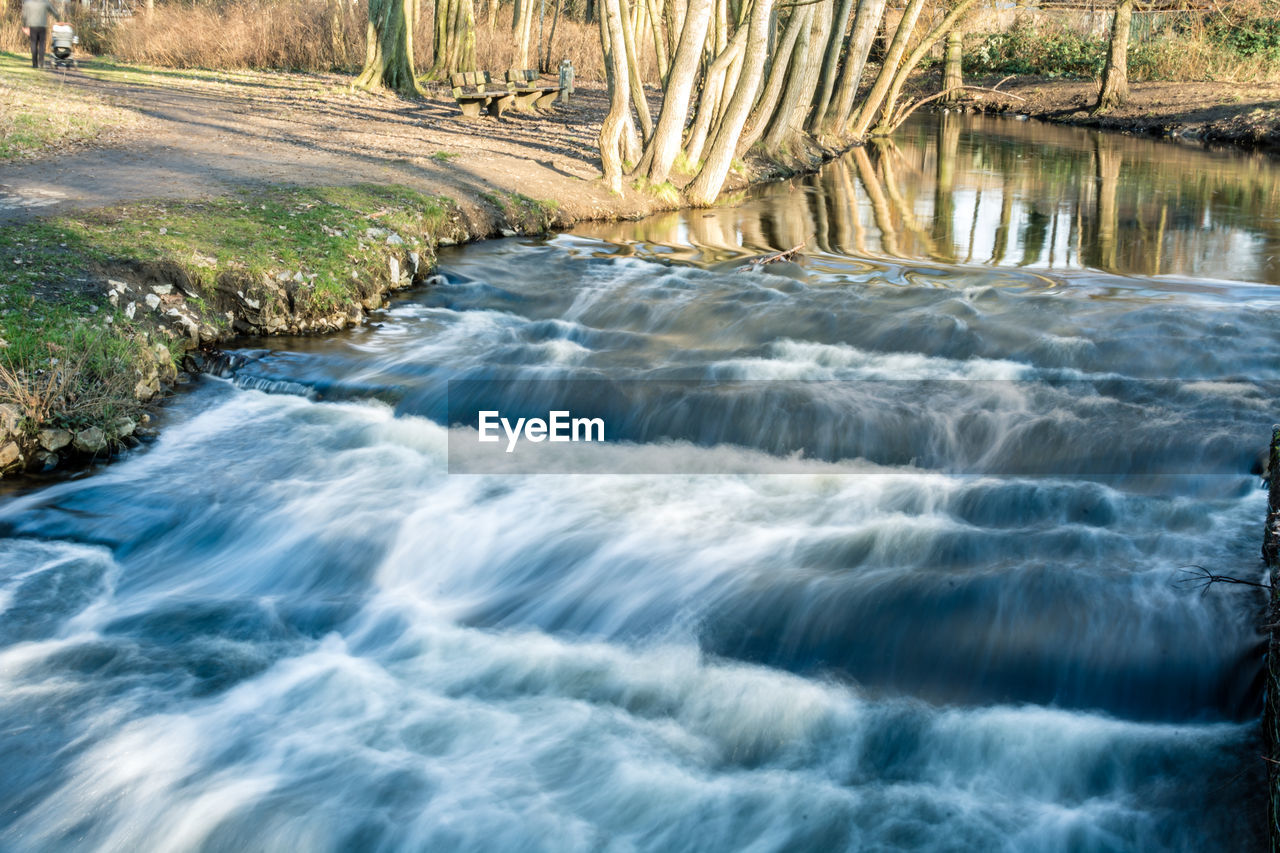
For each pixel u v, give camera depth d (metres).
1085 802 4.21
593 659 5.24
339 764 4.51
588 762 4.54
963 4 26.36
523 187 14.05
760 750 4.60
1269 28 31.56
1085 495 6.32
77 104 15.96
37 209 9.57
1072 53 37.81
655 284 11.10
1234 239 13.52
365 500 6.60
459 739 4.68
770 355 9.06
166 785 4.37
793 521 6.33
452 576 6.06
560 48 34.97
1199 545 5.64
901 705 4.73
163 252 8.83
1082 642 4.91
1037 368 8.43
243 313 8.91
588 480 6.99
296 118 17.77
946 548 5.80
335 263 9.74
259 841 4.12
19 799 4.27
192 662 5.16
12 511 6.23
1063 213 15.55
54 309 7.57
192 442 7.24
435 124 19.22
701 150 16.52
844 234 14.00
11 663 5.05
